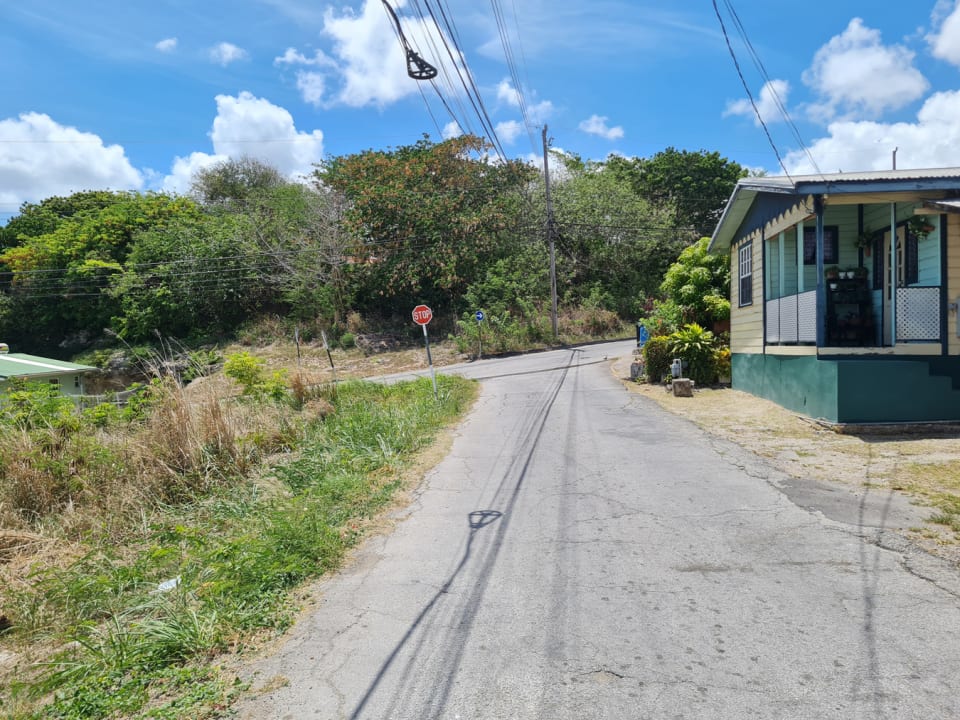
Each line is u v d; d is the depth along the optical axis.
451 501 6.87
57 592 5.07
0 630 4.73
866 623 3.77
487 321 32.25
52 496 7.60
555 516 6.11
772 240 12.55
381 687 3.40
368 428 10.38
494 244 35.62
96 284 38.41
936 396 9.41
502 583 4.63
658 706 3.07
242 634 4.11
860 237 11.56
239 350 35.16
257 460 9.21
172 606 4.46
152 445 8.41
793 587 4.30
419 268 34.53
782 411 11.16
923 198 9.62
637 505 6.30
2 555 6.15
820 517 5.66
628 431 10.19
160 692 3.54
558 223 38.38
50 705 3.50
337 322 36.25
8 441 8.18
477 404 14.75
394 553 5.41
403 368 29.45
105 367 35.28
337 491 7.28
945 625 3.71
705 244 18.02
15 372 23.31
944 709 2.95
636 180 45.12
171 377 9.84
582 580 4.59
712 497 6.43
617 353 26.28
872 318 11.20
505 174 37.06
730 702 3.08
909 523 5.39
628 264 40.78
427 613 4.23
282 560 5.05
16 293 39.91
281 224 38.62
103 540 6.54
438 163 36.09
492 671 3.47
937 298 9.59
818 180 9.67
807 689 3.15
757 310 13.21
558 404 13.66
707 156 44.62
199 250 37.38
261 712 3.25
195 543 5.89
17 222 46.88
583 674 3.39
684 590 4.34
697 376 15.55
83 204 49.00
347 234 36.72
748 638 3.66
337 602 4.50
